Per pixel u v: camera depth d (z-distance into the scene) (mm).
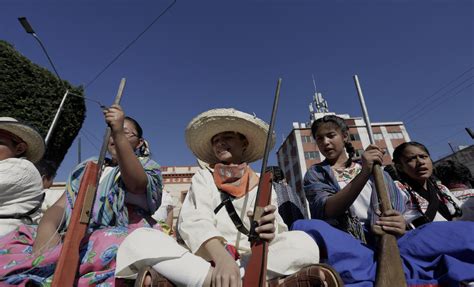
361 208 2531
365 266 1813
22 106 7496
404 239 2023
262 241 1477
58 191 3682
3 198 2227
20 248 1879
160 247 1499
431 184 2818
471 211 2908
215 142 2342
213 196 2014
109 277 1632
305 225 2021
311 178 2742
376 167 2039
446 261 1769
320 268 1398
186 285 1417
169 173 18953
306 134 44469
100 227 1979
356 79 2518
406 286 1595
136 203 2203
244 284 1448
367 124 2367
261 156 2480
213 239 1642
